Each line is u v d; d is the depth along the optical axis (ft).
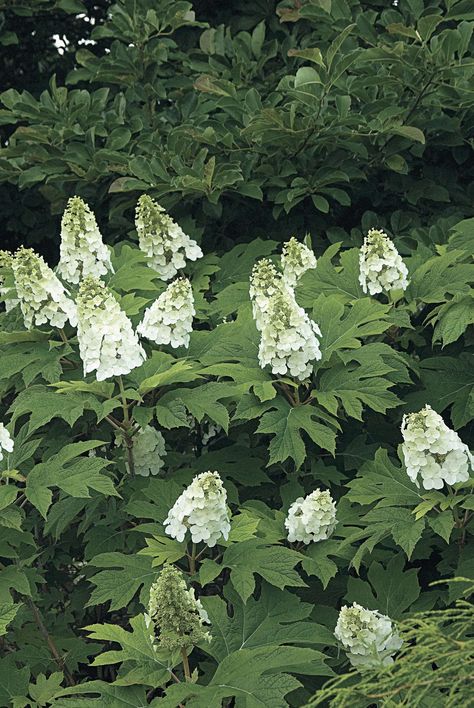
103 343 11.97
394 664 7.59
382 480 11.79
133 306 13.60
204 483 10.62
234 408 13.88
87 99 20.71
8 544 11.96
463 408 13.78
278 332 12.40
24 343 13.46
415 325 15.61
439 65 17.44
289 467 14.15
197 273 16.16
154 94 21.35
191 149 18.83
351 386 12.57
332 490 14.12
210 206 17.92
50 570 15.57
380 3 21.84
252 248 17.21
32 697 11.45
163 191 17.57
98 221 20.17
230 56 21.91
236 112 19.03
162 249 15.29
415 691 8.28
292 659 9.52
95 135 20.30
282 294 12.47
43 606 14.66
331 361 13.10
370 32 19.17
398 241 17.79
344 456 14.10
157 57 20.85
